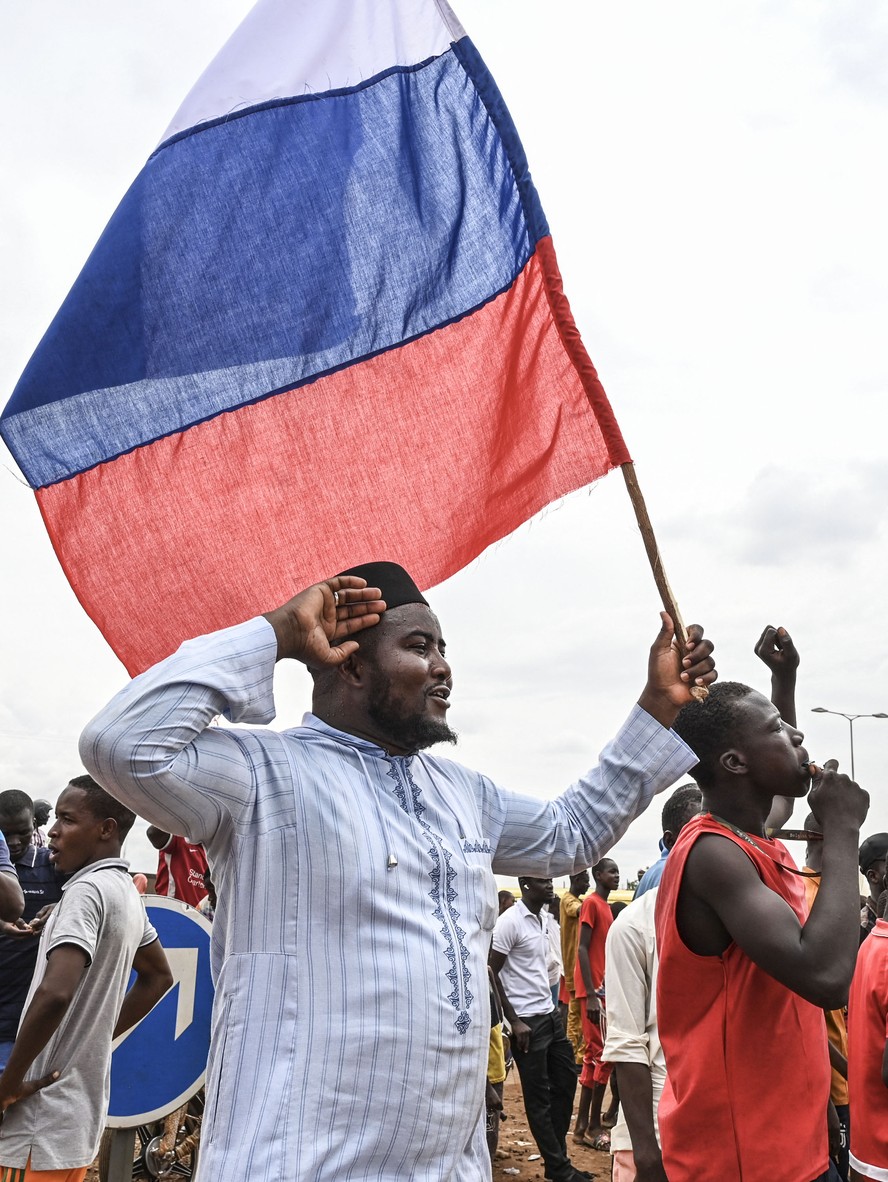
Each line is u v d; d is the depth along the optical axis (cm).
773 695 396
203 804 240
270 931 235
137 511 306
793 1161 288
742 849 305
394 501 324
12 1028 493
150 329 308
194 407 312
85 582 302
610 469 314
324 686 277
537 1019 809
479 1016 246
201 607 308
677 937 308
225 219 318
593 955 1064
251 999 230
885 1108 442
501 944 816
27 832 628
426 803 264
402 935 239
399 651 271
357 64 336
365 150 332
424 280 333
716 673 302
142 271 308
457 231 335
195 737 240
